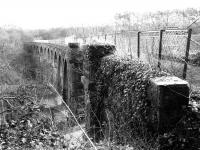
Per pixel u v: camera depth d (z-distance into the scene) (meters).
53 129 9.92
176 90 7.09
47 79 27.44
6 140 8.88
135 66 9.43
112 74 11.43
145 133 8.07
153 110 7.58
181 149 6.84
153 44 9.70
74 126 11.74
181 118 7.13
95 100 13.19
